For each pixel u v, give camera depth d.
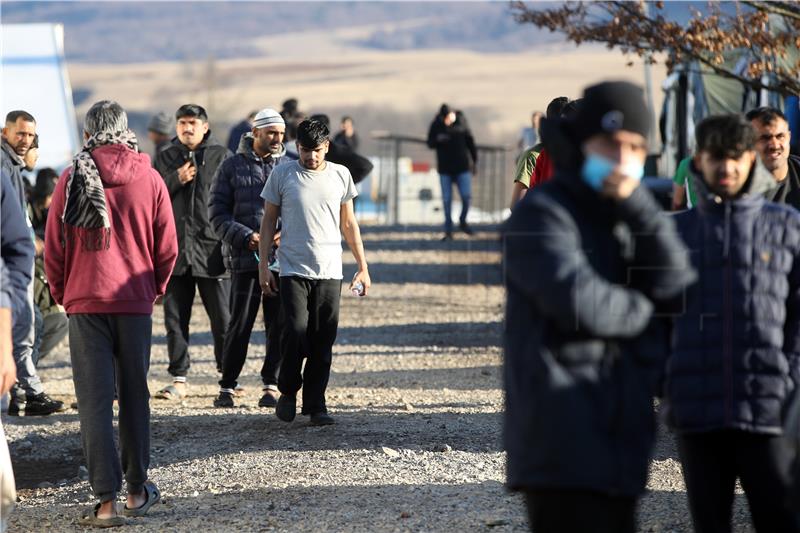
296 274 27.67
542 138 12.29
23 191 29.09
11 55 63.81
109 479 20.03
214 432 28.48
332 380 36.69
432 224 95.19
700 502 15.15
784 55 44.31
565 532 11.84
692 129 62.06
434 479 22.77
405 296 59.41
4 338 16.30
